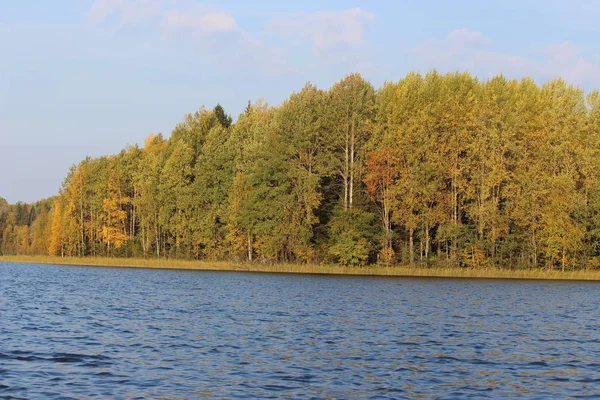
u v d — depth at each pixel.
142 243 103.69
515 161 74.38
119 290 51.22
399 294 48.09
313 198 77.50
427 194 73.31
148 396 17.45
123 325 30.36
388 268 72.75
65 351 23.47
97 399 17.12
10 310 36.50
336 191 83.62
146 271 83.62
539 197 73.19
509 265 74.12
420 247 78.44
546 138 74.38
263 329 29.16
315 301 42.00
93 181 111.81
